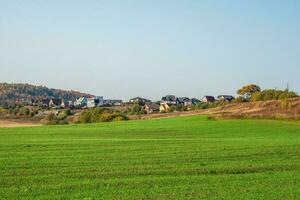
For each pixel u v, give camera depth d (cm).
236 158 4134
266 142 5909
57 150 4722
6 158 4031
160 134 7881
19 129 9125
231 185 2827
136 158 4062
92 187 2727
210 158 4112
